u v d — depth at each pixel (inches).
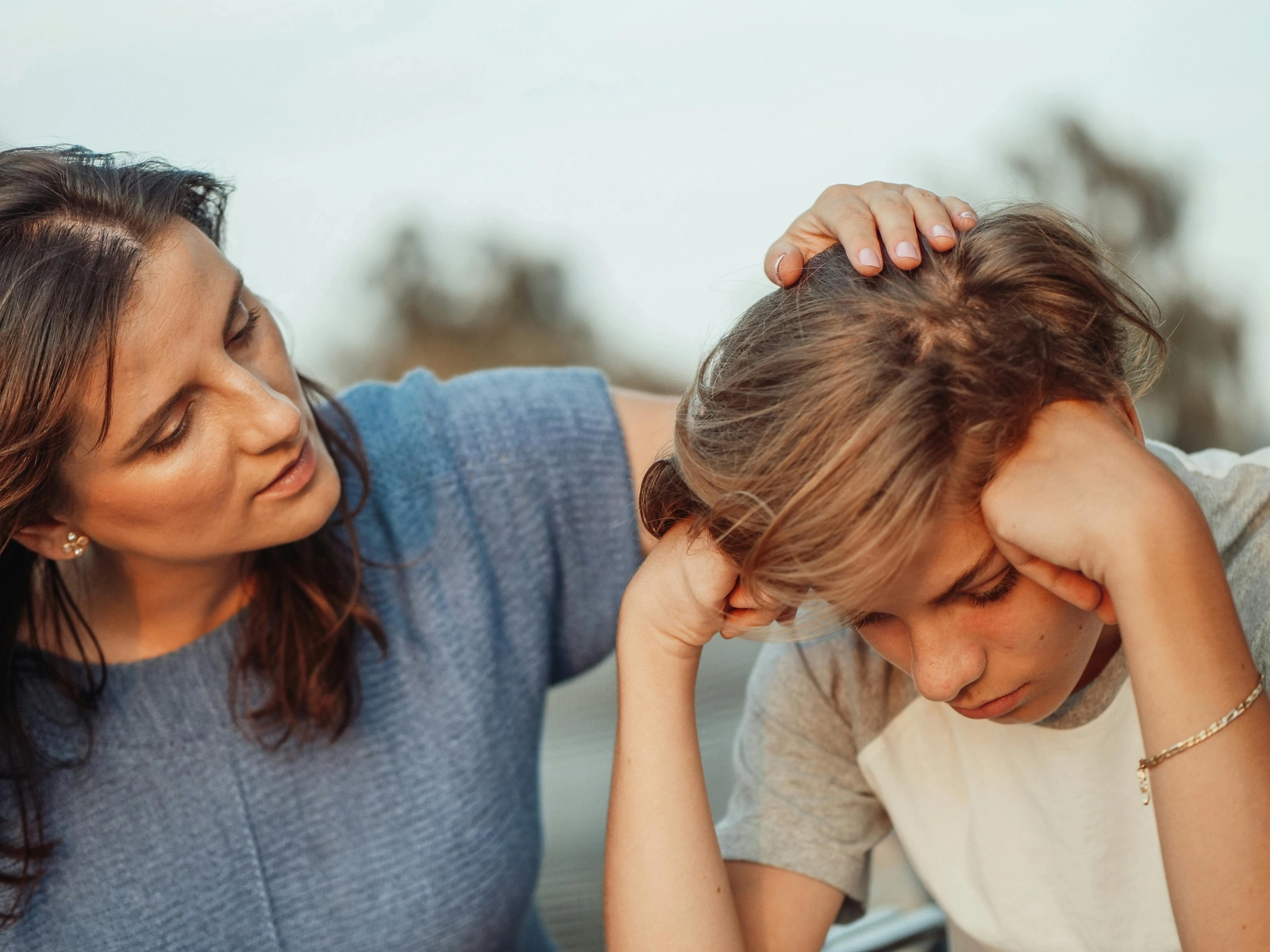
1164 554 26.8
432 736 43.9
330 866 42.3
